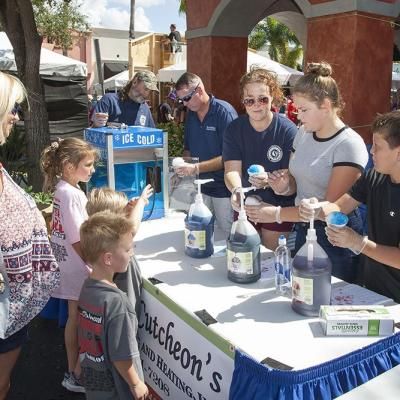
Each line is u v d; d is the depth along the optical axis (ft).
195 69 30.09
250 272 6.43
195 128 11.94
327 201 7.02
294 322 5.34
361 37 19.79
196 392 5.56
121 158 9.70
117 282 6.57
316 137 7.44
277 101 9.03
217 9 27.58
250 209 6.89
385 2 20.15
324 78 7.00
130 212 7.80
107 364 6.05
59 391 9.15
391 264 5.82
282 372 4.24
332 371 4.43
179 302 5.88
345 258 7.65
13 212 6.02
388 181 6.40
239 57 29.53
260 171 7.38
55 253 8.68
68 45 65.67
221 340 5.01
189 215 7.61
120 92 16.47
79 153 8.58
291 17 37.24
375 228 6.66
